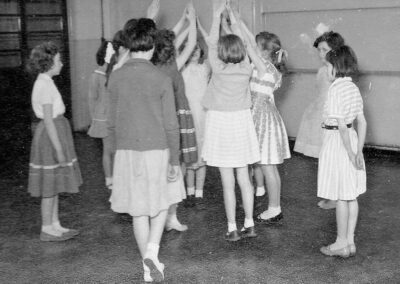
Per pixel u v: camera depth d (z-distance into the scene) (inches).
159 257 156.9
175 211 175.8
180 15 317.4
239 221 185.9
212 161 163.9
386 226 180.1
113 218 189.8
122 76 134.6
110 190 221.5
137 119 133.3
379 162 261.4
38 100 156.9
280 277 143.6
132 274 146.9
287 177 238.1
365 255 157.3
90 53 336.5
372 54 270.8
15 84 290.7
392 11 261.3
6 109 286.7
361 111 150.9
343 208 152.9
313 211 195.0
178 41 186.7
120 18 339.6
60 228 174.6
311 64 288.8
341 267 149.3
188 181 205.9
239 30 169.0
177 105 174.9
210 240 169.3
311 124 242.8
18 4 295.0
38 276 146.0
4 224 185.8
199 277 144.3
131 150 134.7
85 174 246.1
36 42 304.8
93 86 211.6
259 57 172.1
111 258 157.0
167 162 138.5
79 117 339.6
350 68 148.4
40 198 215.0
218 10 161.9
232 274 146.0
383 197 210.2
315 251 160.2
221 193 217.5
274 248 162.9
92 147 300.2
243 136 163.2
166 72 168.2
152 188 135.2
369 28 269.0
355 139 154.1
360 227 179.2
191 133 178.5
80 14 327.9
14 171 255.1
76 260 155.9
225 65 160.4
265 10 295.9
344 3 272.4
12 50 293.1
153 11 187.0
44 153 161.0
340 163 150.2
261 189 211.8
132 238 171.9
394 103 270.1
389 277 143.2
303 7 284.7
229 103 161.8
